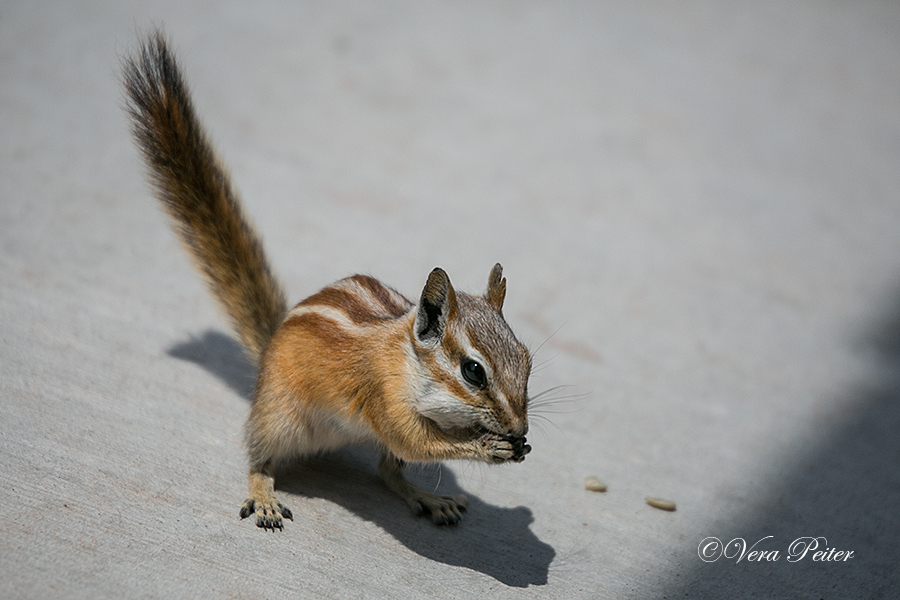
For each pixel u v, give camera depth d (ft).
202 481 25.82
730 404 37.91
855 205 62.64
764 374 41.09
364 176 51.67
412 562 24.31
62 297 33.55
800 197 61.87
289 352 25.58
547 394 35.83
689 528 28.68
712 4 101.19
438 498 26.91
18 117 46.68
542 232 50.42
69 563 20.97
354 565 23.61
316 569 23.06
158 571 21.49
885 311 49.67
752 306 47.52
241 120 53.83
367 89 62.23
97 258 37.17
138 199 42.88
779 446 35.04
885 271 54.44
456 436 24.13
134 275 36.94
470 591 23.58
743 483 31.99
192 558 22.29
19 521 21.89
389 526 25.82
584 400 35.94
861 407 39.47
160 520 23.48
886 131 76.13
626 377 38.47
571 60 75.51
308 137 54.34
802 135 71.92
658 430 34.73
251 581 21.98
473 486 29.14
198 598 20.93
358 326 25.09
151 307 35.09
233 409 30.25
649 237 52.75
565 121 64.64
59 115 48.19
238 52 62.18
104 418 27.48
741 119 72.18
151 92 28.96
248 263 29.91
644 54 80.84
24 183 40.83
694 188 59.77
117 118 49.55
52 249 36.58
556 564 25.58
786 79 82.79
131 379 30.07
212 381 31.58
